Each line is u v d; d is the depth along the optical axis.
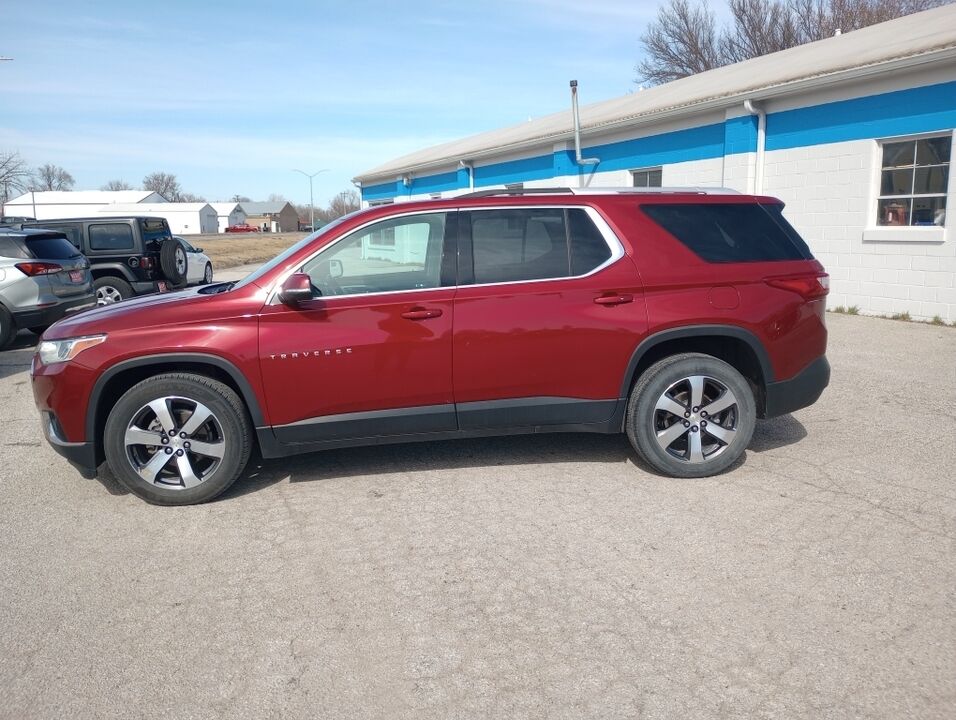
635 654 2.90
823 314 4.86
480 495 4.50
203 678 2.83
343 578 3.55
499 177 21.17
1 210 71.38
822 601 3.22
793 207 12.18
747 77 13.99
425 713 2.61
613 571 3.54
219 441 4.43
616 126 15.62
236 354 4.30
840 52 12.78
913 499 4.28
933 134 10.16
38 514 4.42
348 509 4.35
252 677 2.83
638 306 4.54
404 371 4.43
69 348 4.34
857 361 7.99
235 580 3.56
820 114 11.57
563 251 4.59
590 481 4.68
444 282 4.50
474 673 2.82
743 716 2.54
